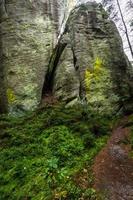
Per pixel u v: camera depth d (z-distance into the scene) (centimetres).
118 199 777
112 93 1543
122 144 1168
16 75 1545
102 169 926
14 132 1179
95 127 1238
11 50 1602
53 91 1545
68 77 1506
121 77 1634
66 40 1658
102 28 1738
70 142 1055
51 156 956
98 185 823
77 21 1716
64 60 1575
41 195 769
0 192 854
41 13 1741
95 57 1608
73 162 927
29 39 1638
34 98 1491
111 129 1316
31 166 916
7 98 1504
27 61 1584
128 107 1572
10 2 1708
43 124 1202
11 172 918
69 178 828
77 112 1318
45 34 1695
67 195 749
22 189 823
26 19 1678
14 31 1634
